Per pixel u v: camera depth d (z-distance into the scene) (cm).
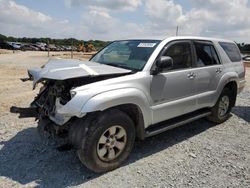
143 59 459
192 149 496
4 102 769
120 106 411
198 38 558
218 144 523
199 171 418
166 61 438
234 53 669
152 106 447
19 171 399
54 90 418
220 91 600
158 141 526
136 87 418
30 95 877
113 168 410
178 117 526
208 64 571
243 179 400
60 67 421
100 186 370
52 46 7006
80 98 362
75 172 402
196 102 536
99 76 407
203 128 610
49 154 452
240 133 589
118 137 407
